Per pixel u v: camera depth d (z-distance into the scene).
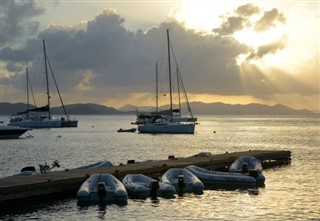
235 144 80.69
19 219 23.06
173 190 28.55
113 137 100.62
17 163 49.91
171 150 67.75
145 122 125.75
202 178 33.28
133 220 22.78
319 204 26.20
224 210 24.81
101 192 26.75
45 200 27.08
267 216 23.44
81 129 141.12
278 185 32.78
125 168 34.19
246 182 32.41
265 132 130.62
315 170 41.38
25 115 134.88
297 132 130.62
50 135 108.81
